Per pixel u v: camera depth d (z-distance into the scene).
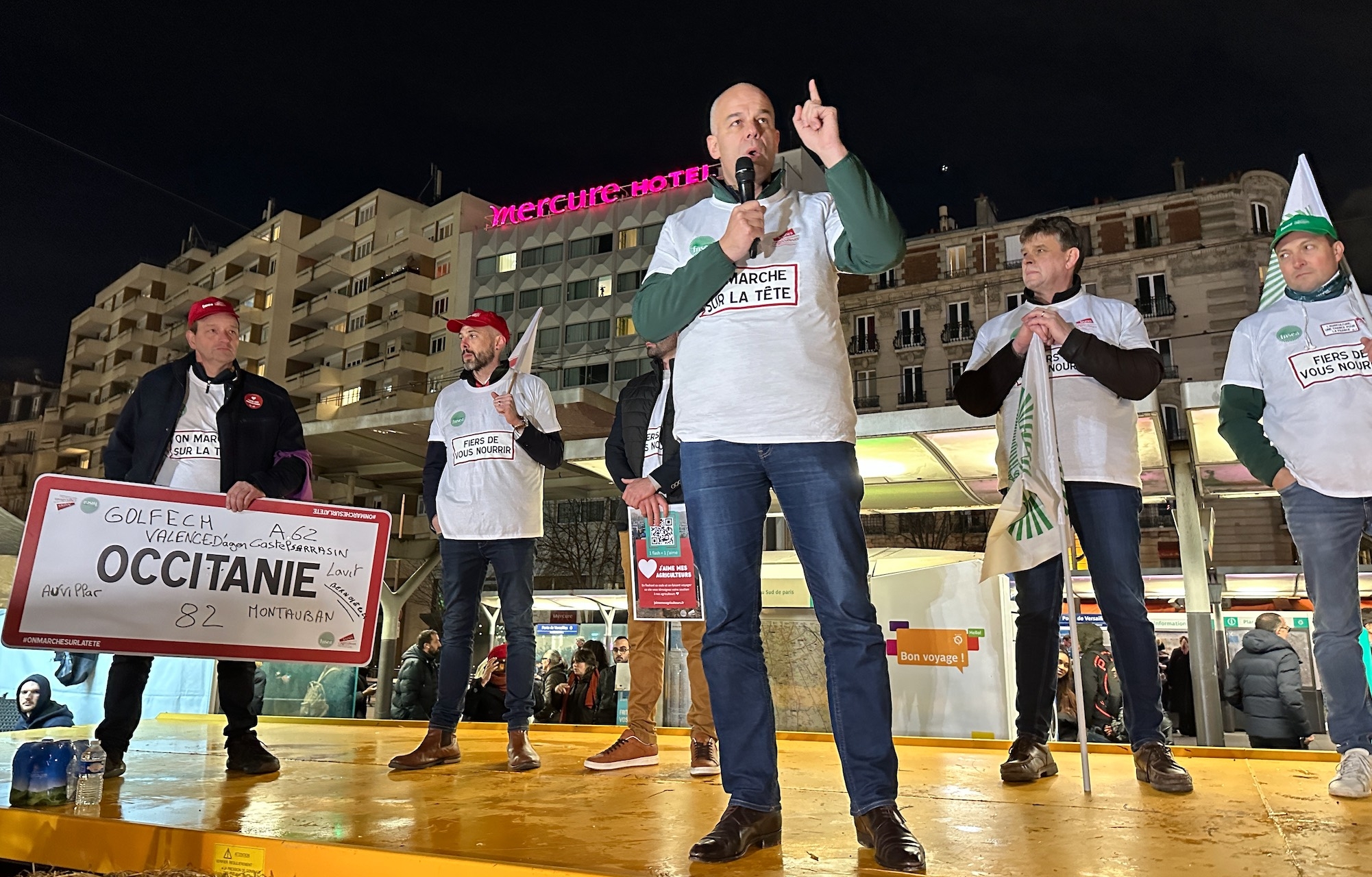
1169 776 2.75
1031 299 3.47
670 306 2.16
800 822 2.35
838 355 2.20
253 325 56.94
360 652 3.61
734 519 2.14
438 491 4.00
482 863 1.82
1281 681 8.38
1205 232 36.69
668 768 3.68
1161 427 7.55
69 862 2.32
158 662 6.94
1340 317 3.09
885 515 36.44
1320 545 2.97
